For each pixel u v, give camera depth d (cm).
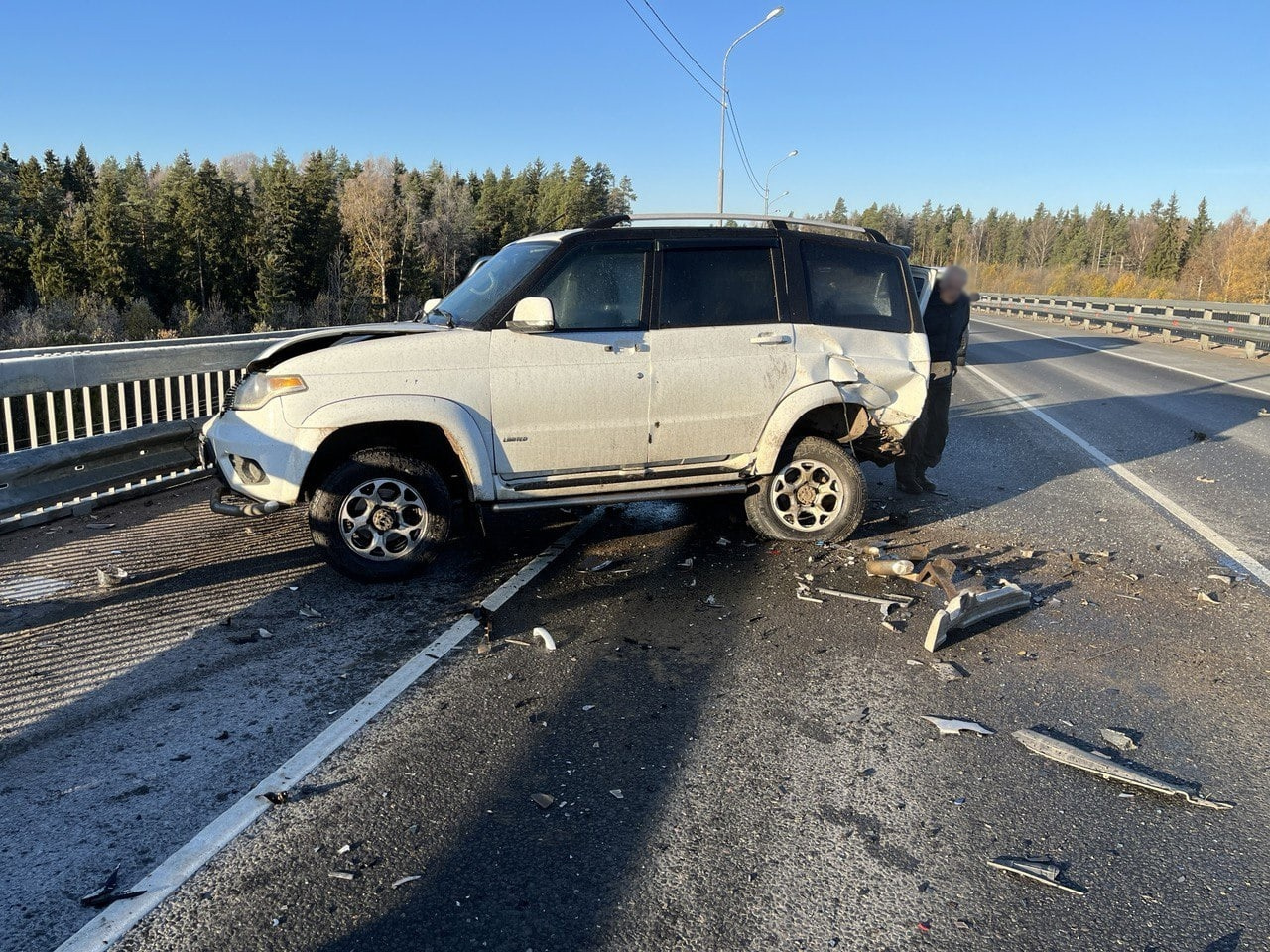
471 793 322
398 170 11725
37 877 275
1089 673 427
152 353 729
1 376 588
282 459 497
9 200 7450
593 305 541
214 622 480
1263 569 582
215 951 245
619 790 325
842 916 261
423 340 513
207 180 7644
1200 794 326
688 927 256
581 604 512
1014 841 297
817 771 339
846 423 608
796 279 578
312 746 354
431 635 466
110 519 675
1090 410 1352
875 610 506
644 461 555
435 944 248
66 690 401
